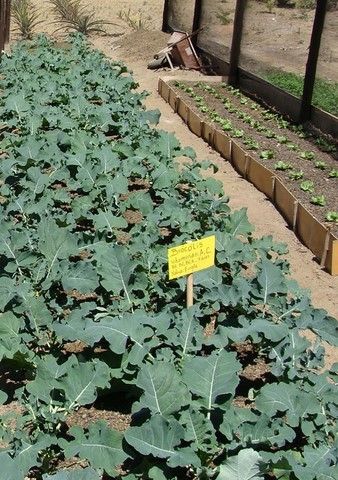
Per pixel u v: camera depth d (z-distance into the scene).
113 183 5.19
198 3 11.02
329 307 4.39
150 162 5.64
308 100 7.70
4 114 7.42
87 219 5.15
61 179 5.52
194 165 5.70
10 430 2.99
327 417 3.05
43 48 11.08
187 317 3.43
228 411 2.92
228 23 10.02
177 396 2.90
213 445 2.83
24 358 3.41
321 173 6.37
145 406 2.87
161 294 3.81
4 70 9.46
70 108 7.23
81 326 3.39
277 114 8.28
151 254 4.17
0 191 5.14
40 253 4.21
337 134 7.20
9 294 3.65
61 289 4.25
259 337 3.36
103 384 3.11
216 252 4.36
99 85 8.58
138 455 2.92
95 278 3.78
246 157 6.41
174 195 5.28
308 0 9.23
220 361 3.05
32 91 8.05
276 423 2.86
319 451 2.79
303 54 8.99
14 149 6.05
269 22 9.00
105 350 3.73
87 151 5.84
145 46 12.35
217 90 9.42
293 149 6.99
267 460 2.66
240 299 3.62
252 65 9.31
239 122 7.94
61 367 3.19
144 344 3.23
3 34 12.02
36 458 2.77
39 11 16.22
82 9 16.02
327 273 4.80
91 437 2.86
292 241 5.26
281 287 3.70
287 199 5.55
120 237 5.04
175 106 8.68
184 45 10.76
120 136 7.11
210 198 5.05
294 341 3.40
